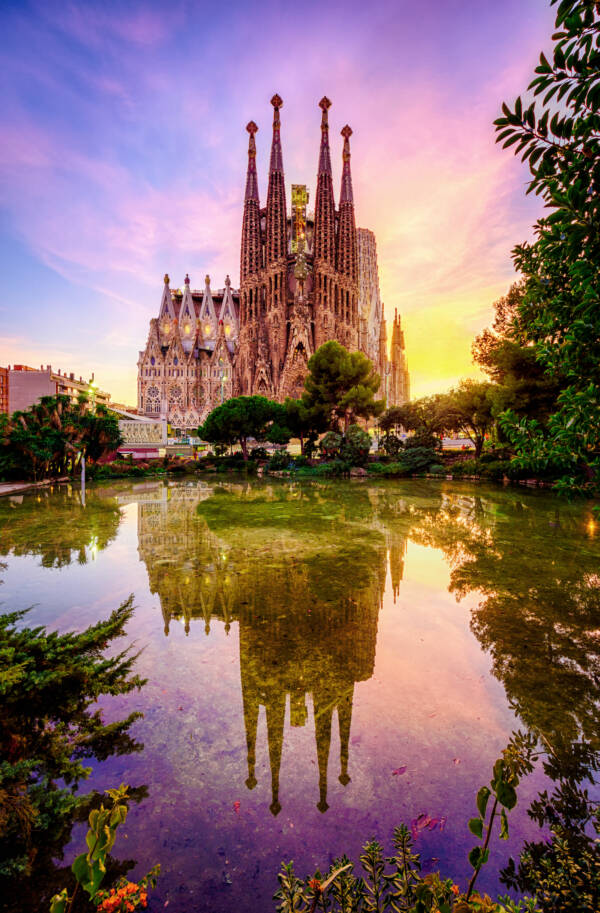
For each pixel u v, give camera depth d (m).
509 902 1.88
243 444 46.09
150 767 2.90
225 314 113.44
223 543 9.65
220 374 103.69
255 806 2.58
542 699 3.66
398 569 7.54
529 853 2.24
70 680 3.51
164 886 2.06
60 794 2.51
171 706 3.62
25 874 2.11
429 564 7.83
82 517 13.63
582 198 2.18
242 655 4.51
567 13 1.88
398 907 1.76
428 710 3.53
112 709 3.57
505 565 7.71
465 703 3.62
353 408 40.03
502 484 24.58
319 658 4.44
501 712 3.49
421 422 39.44
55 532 11.12
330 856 2.22
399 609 5.71
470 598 6.09
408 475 31.69
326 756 3.01
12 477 25.23
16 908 1.98
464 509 14.77
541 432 3.24
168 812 2.53
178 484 26.91
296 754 3.04
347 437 36.38
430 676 4.06
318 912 1.86
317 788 2.72
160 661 4.39
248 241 87.75
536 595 6.18
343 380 39.78
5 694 3.05
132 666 4.29
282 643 4.78
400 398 163.62
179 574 7.34
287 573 7.34
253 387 85.81
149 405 101.56
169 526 11.85
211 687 3.91
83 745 3.11
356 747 3.11
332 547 9.19
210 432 46.28
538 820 2.45
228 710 3.56
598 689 3.80
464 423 32.56
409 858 1.96
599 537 9.99
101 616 5.54
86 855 1.14
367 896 1.86
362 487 23.84
